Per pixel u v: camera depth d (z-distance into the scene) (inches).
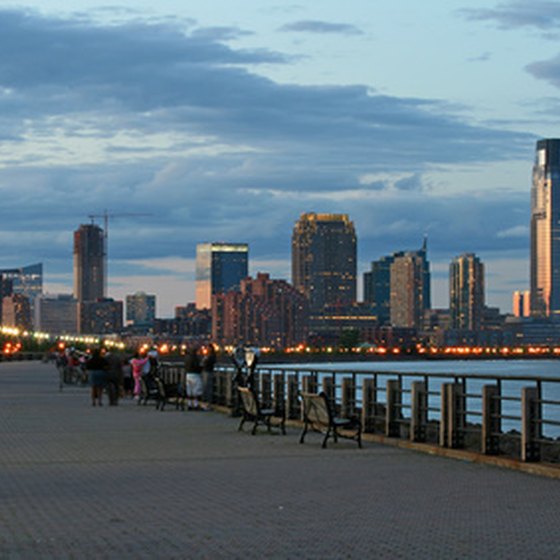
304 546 536.7
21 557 508.4
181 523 606.5
